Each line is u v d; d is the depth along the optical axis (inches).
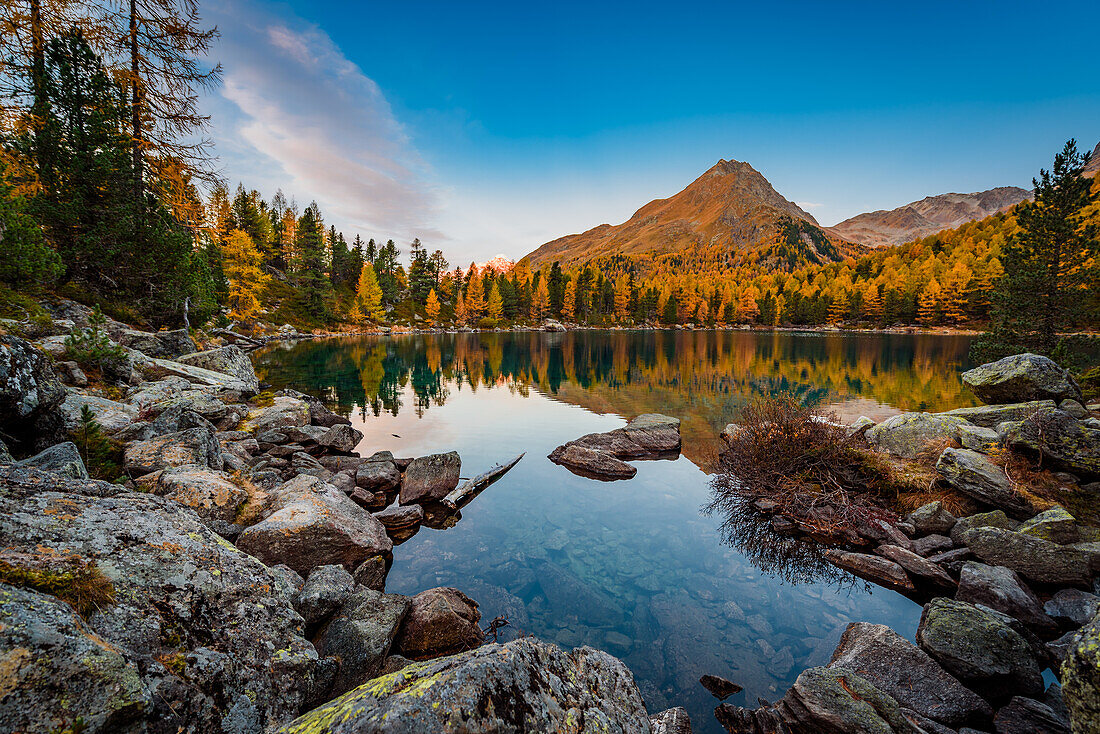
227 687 147.4
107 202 964.6
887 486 487.2
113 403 480.1
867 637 268.8
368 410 1005.2
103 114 905.5
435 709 102.0
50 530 146.0
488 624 303.0
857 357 2170.3
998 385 572.7
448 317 5452.8
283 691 165.3
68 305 800.3
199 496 323.0
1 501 146.1
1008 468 441.1
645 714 185.2
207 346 1327.5
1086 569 319.6
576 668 167.2
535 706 120.5
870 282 5344.5
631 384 1409.9
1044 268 1099.9
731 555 411.5
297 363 1724.9
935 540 395.5
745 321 6102.4
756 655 285.3
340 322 3848.4
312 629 238.8
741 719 229.9
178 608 154.3
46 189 896.3
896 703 215.0
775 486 514.3
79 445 347.9
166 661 138.1
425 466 535.5
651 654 283.3
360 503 480.7
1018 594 303.0
